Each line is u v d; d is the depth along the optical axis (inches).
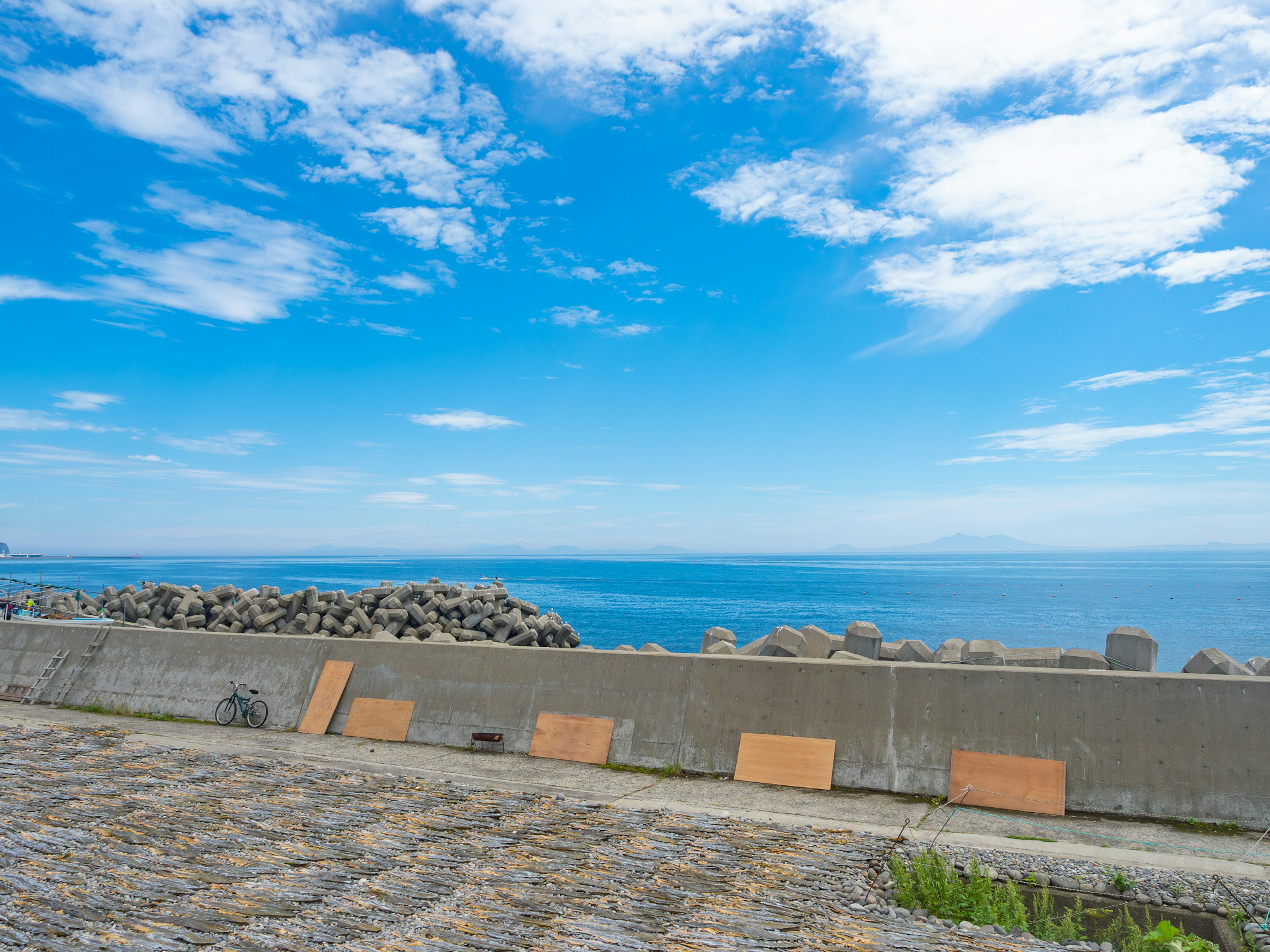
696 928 183.8
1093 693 291.1
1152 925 199.2
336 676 429.1
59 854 231.3
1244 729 268.4
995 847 244.4
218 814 271.1
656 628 2354.8
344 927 184.4
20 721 444.5
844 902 204.7
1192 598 3917.3
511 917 190.1
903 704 317.1
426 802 290.7
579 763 357.1
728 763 335.6
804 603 3567.9
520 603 660.7
